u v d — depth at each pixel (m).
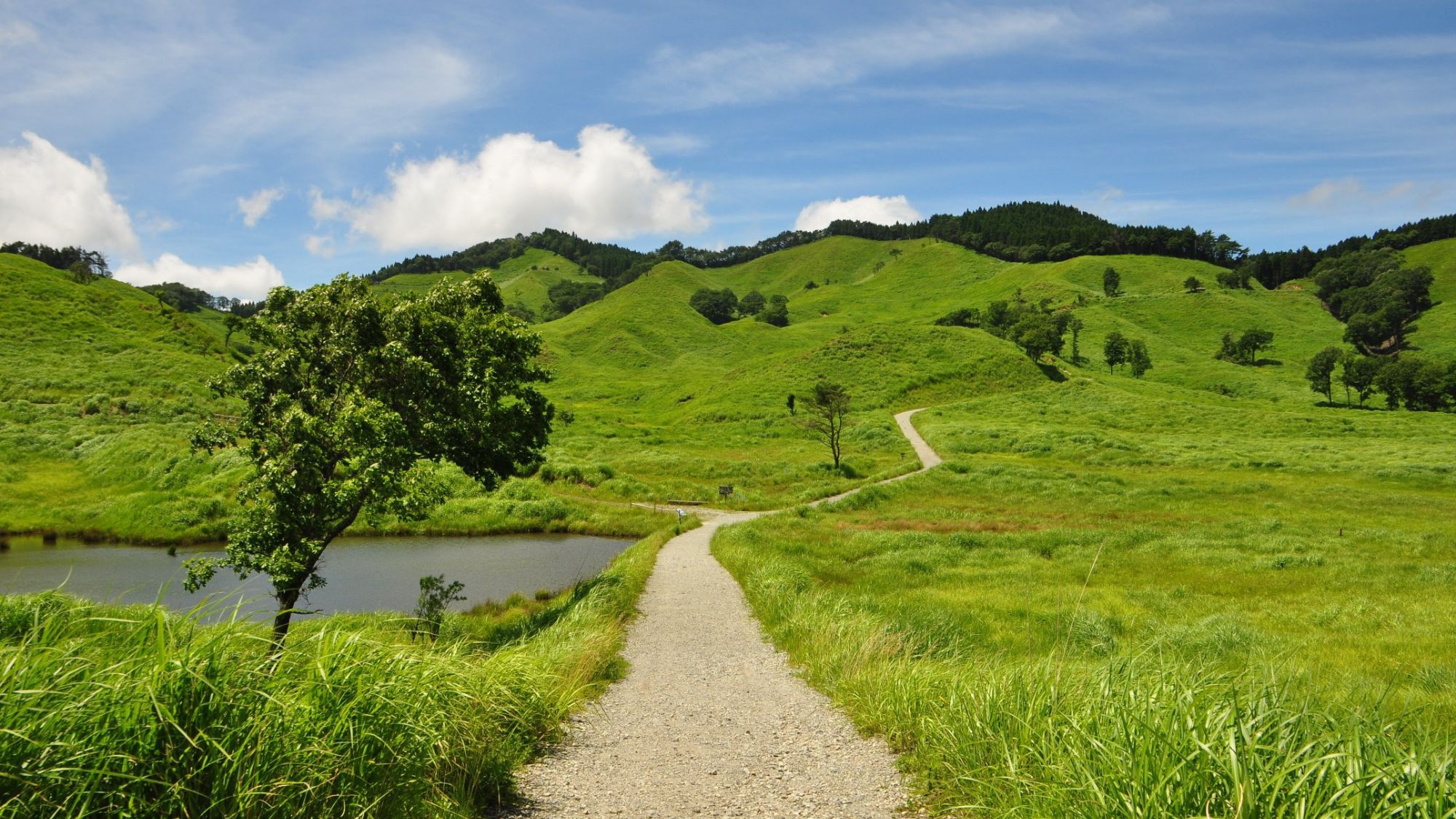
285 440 14.89
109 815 2.89
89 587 26.14
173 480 46.53
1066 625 14.72
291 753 3.49
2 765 2.66
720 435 93.50
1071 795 3.95
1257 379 130.88
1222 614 16.86
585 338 197.62
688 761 6.31
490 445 18.98
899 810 4.97
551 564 31.33
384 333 16.67
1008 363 122.50
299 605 23.53
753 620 15.72
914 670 8.12
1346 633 15.27
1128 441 76.19
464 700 5.47
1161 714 4.11
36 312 96.38
